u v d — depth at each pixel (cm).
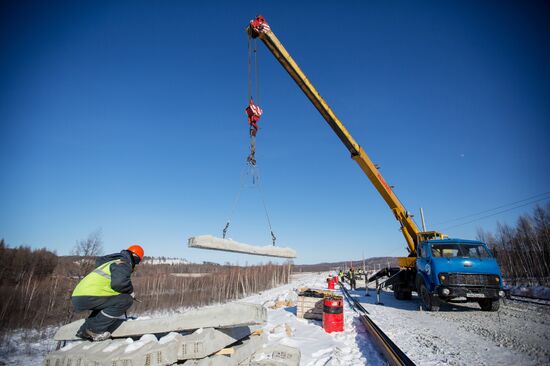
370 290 2089
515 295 1462
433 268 977
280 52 1039
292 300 1330
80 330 411
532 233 3312
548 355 496
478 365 461
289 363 416
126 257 438
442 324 785
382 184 1289
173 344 349
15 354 879
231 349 394
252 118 740
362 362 493
